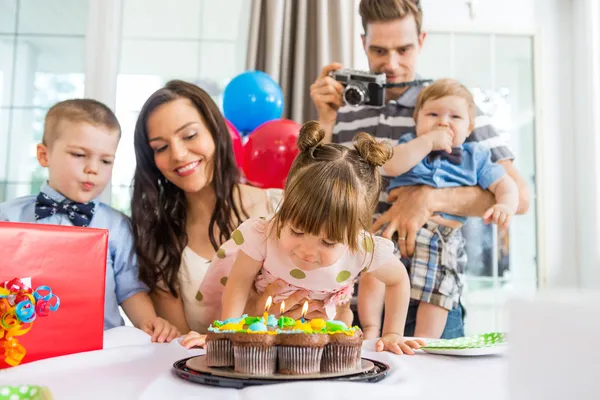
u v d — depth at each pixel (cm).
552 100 265
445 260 175
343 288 115
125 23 257
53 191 149
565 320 37
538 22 265
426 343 97
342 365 74
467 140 187
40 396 57
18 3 254
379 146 98
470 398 60
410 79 196
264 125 177
